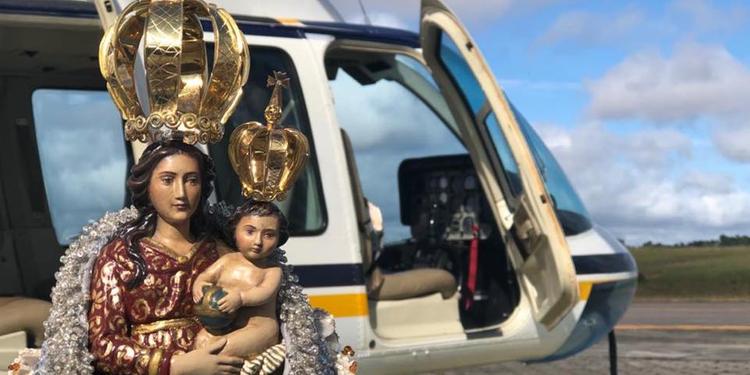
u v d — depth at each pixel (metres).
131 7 2.82
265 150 2.80
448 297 5.83
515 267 5.91
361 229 5.54
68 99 6.14
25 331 4.73
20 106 6.06
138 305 2.70
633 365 10.12
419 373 5.60
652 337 12.71
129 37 2.82
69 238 5.99
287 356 2.81
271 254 2.84
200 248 2.79
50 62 5.92
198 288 2.71
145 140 2.83
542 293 5.75
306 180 5.18
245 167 2.81
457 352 5.64
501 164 5.96
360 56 6.20
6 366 4.66
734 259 30.48
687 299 21.47
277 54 5.33
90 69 6.06
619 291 6.22
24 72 6.02
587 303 6.00
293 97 5.30
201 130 2.79
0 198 6.06
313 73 5.38
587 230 6.21
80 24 4.95
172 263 2.73
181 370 2.61
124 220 2.85
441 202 6.50
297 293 2.92
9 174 6.06
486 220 6.31
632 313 16.95
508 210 5.96
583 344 6.10
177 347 2.70
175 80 2.75
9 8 4.79
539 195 5.39
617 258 6.24
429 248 6.53
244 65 2.86
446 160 6.47
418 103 6.46
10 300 4.94
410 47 6.07
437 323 5.74
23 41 5.52
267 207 2.79
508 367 10.02
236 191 5.02
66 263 2.78
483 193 6.34
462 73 5.85
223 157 5.00
